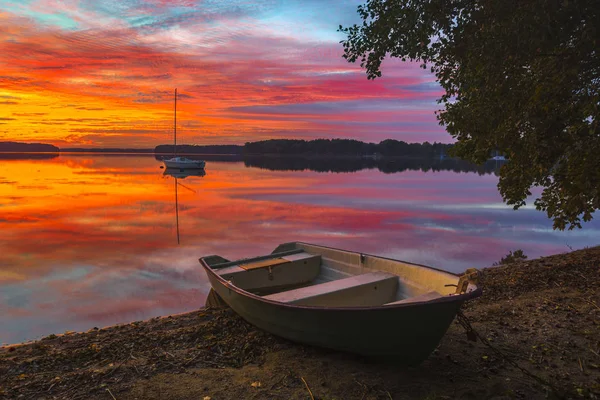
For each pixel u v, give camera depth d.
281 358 5.25
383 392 4.37
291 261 7.77
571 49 5.30
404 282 6.16
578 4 4.66
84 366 5.17
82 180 47.22
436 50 6.43
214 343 5.80
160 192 35.03
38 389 4.57
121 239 15.95
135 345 5.78
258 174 64.69
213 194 33.66
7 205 25.47
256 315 5.82
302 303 5.37
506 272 8.93
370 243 15.06
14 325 7.54
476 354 5.21
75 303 8.76
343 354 5.29
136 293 9.43
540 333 5.75
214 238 16.11
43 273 11.13
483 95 6.16
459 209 24.59
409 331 4.48
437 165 115.00
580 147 5.33
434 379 4.61
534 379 4.54
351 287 5.80
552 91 5.61
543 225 18.86
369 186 42.41
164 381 4.71
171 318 7.07
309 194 33.84
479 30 5.41
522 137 6.32
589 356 5.05
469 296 4.30
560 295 7.23
